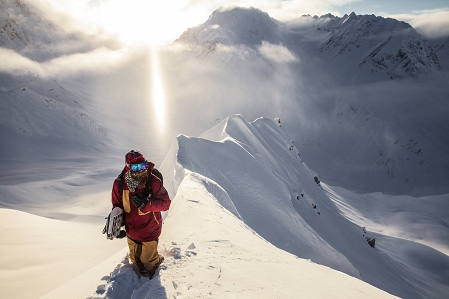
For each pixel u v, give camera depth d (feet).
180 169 56.34
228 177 69.97
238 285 14.03
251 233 31.86
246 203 66.13
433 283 163.53
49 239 60.80
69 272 41.96
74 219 142.82
